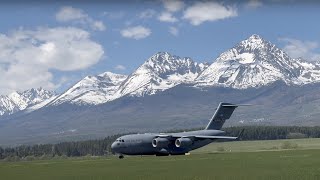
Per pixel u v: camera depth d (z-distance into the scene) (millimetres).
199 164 130250
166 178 97938
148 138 181125
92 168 126125
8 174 114438
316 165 119188
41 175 109750
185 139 180750
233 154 182250
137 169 119250
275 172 104250
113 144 177125
